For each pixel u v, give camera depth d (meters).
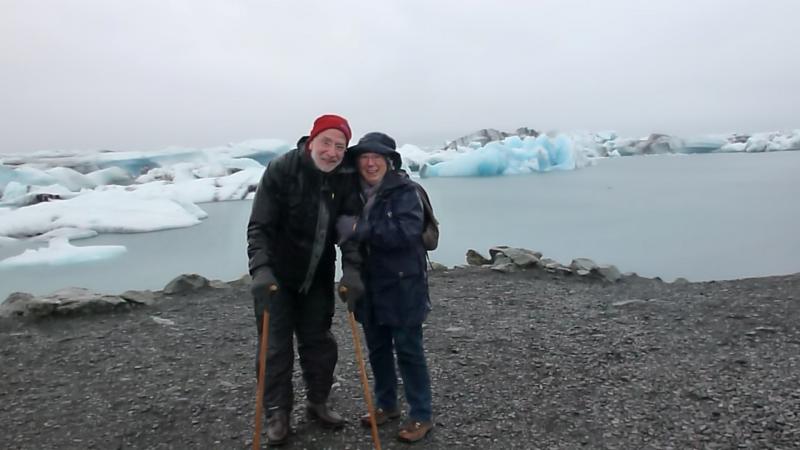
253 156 58.00
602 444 2.81
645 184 38.09
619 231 19.62
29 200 29.88
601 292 6.20
